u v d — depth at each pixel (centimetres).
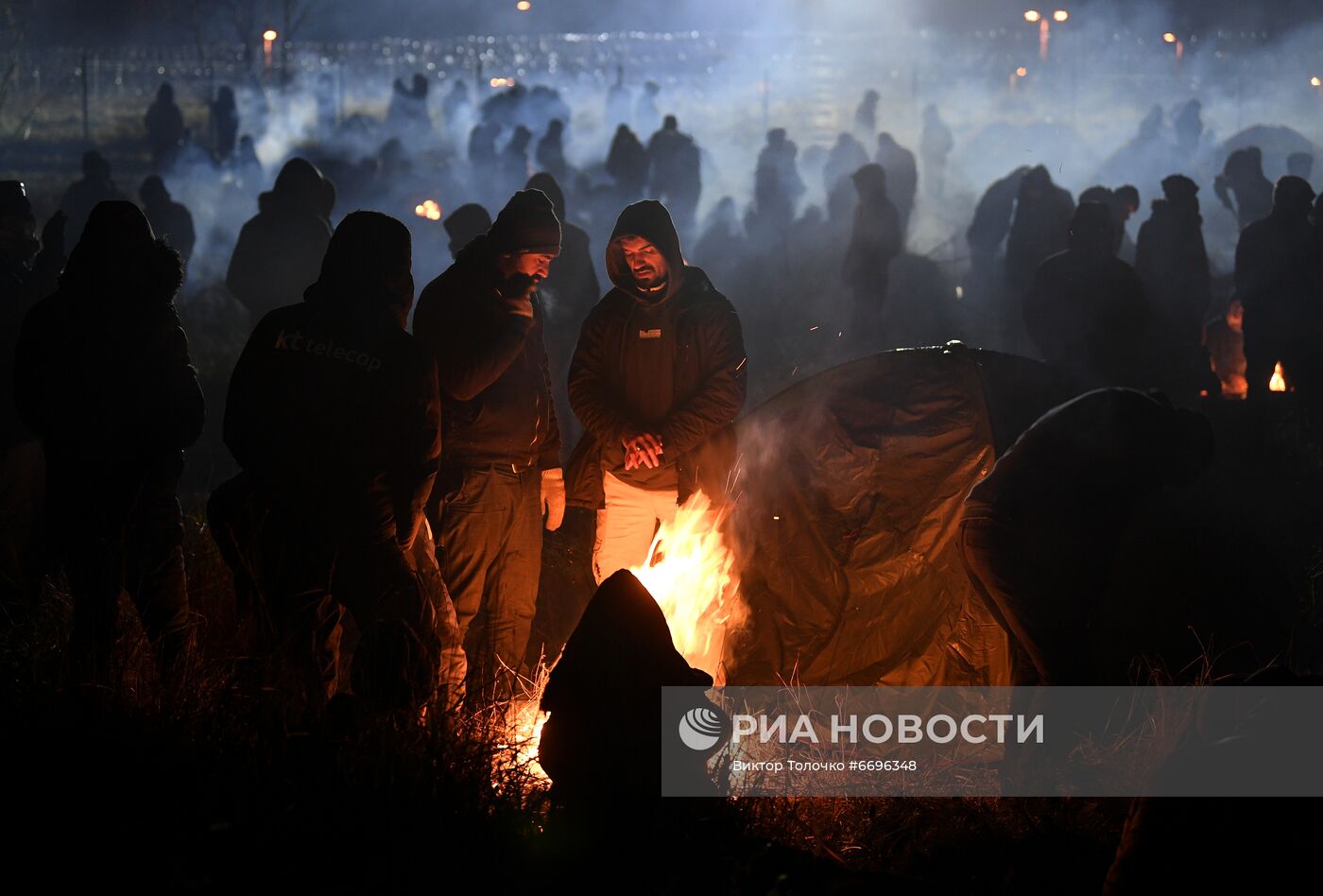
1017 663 526
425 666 462
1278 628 564
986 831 479
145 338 496
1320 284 1046
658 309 580
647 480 596
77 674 466
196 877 361
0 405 597
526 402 559
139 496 495
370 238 482
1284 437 955
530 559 566
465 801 418
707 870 411
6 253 643
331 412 477
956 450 586
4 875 361
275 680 467
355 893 376
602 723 416
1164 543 561
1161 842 354
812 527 590
